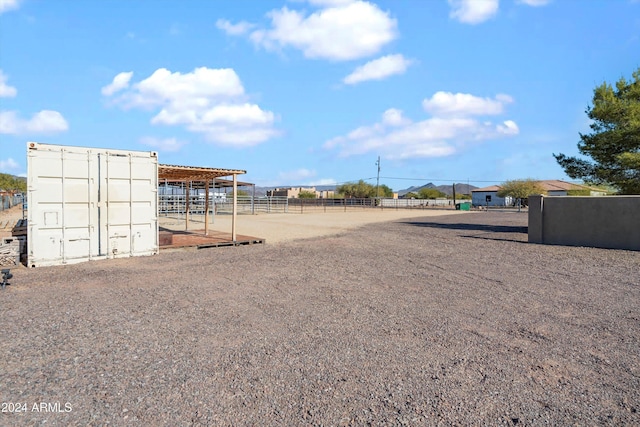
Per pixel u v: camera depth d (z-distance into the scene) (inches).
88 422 116.0
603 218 550.9
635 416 122.0
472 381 145.0
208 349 173.8
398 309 240.7
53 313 226.7
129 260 424.5
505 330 203.5
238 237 629.6
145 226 456.4
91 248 417.4
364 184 3860.7
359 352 171.8
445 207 2957.7
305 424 115.9
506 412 123.7
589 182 836.0
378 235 721.6
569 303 257.8
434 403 128.9
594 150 785.6
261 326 206.1
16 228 443.5
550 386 141.9
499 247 552.7
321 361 161.6
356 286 304.2
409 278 336.5
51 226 391.9
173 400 129.1
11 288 290.8
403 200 3211.1
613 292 289.3
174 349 173.3
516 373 152.4
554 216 590.9
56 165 396.2
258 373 150.0
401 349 175.8
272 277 337.4
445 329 203.9
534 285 312.0
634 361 164.7
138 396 131.5
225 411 122.6
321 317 222.8
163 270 367.6
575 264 412.5
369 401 129.8
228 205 1903.3
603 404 129.4
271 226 940.6
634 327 209.2
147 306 243.1
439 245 573.3
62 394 132.6
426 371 153.3
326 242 605.9
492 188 3907.5
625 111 753.0
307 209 2225.6
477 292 287.1
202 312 231.0
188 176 662.5
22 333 192.4
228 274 349.7
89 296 267.7
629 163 705.6
